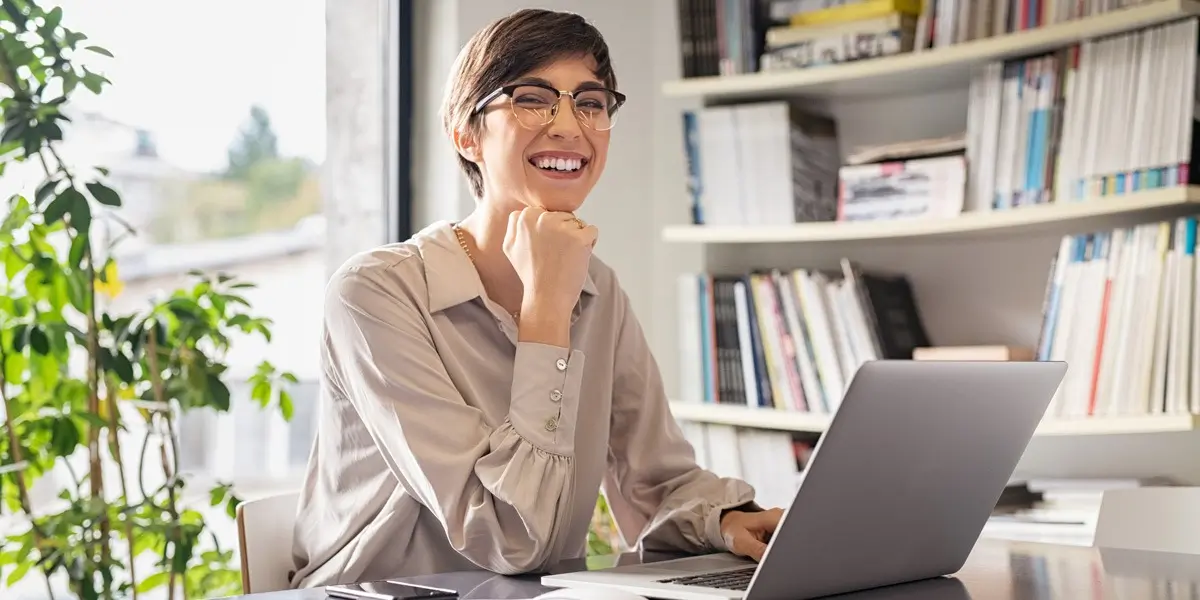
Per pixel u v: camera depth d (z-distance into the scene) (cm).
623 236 323
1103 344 241
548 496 138
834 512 106
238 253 491
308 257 518
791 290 286
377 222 306
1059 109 251
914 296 298
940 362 107
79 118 280
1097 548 153
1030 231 274
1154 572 131
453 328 159
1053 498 251
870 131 306
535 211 147
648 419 177
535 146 156
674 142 328
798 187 292
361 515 158
